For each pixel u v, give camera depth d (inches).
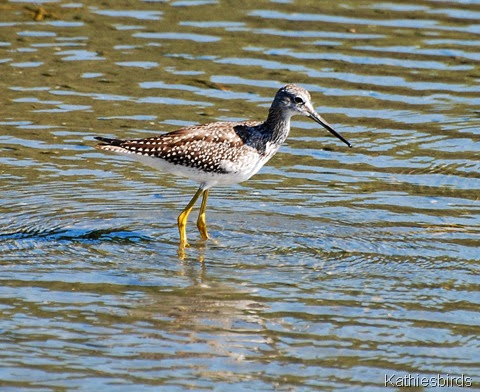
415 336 445.4
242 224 568.1
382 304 474.9
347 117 711.1
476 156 663.1
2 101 708.7
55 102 713.0
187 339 437.1
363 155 663.1
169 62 779.4
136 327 445.4
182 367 413.1
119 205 589.0
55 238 539.8
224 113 700.7
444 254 530.3
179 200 601.9
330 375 411.5
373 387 403.5
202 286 489.4
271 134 559.5
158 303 469.7
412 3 893.2
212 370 411.8
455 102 735.7
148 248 534.9
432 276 505.0
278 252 532.7
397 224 567.2
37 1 879.1
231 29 837.8
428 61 789.9
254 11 875.4
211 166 540.7
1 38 802.8
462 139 686.5
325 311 466.9
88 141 665.6
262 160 560.4
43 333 436.5
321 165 648.4
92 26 835.4
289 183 622.8
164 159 538.9
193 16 862.5
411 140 684.1
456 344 439.5
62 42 804.0
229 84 746.8
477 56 799.1
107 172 633.0
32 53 781.9
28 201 583.8
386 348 434.6
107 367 410.6
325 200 599.8
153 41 812.0
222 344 433.7
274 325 452.1
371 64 783.1
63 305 463.5
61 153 650.2
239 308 467.5
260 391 396.8
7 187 599.2
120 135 665.6
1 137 663.1
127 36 818.8
